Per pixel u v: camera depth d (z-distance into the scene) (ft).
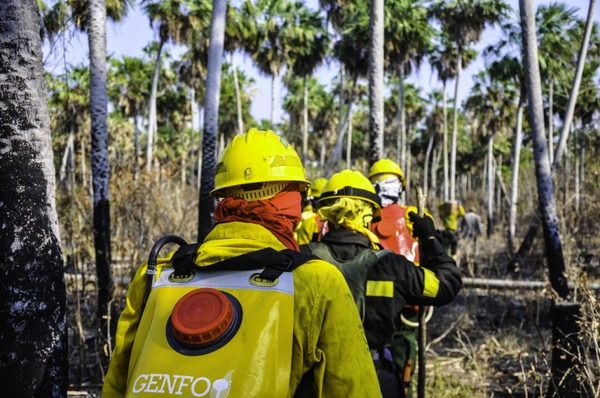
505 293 31.58
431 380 17.78
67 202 25.36
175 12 90.17
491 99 109.29
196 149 145.07
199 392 4.24
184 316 4.50
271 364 4.37
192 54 102.83
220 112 139.13
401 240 11.01
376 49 25.25
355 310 4.85
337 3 93.45
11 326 7.44
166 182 32.50
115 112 111.65
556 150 36.45
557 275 17.98
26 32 7.75
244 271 4.76
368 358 4.80
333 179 8.84
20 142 7.61
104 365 18.15
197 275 4.87
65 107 21.93
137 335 4.85
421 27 92.73
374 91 25.17
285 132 154.40
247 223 5.02
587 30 36.42
